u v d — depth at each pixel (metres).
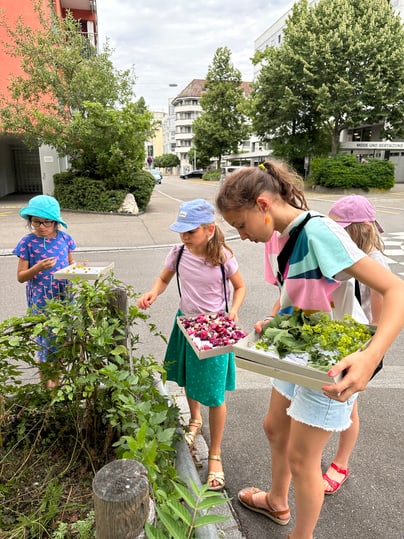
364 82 23.61
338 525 2.05
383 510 2.14
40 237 2.97
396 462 2.50
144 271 7.15
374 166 24.27
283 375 1.37
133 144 14.06
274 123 26.81
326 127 26.28
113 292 2.08
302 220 1.48
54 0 18.31
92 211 14.51
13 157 23.94
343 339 1.34
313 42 23.23
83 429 2.11
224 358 2.23
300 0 26.39
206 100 43.16
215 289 2.41
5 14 14.92
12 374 2.12
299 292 1.54
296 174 1.61
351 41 22.70
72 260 3.24
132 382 1.82
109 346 2.02
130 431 1.79
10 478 1.89
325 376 1.25
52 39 13.80
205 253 2.31
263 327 1.61
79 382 1.84
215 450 2.35
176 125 84.75
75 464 1.98
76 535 1.58
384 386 3.41
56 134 13.55
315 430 1.56
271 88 25.70
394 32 23.48
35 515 1.65
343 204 2.18
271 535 2.00
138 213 14.51
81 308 2.00
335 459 2.32
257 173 1.51
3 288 6.13
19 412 2.19
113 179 14.62
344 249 1.37
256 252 8.65
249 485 2.32
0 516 1.59
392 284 1.28
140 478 1.08
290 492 2.29
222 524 2.05
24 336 2.02
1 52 16.31
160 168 95.56
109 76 14.18
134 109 14.19
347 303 1.59
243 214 1.50
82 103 13.62
